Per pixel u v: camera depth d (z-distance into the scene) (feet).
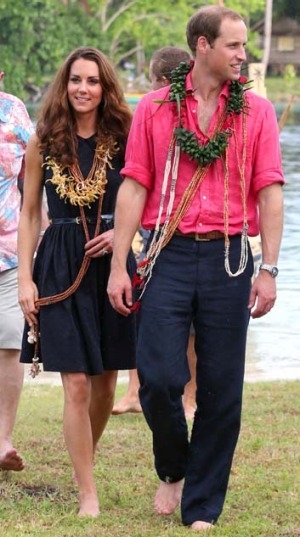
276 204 21.01
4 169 25.72
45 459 26.48
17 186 26.21
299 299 53.78
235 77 20.70
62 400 33.78
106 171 23.15
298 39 297.94
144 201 21.45
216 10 20.63
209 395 21.39
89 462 22.80
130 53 240.73
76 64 22.90
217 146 20.61
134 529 21.49
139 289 21.45
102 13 231.91
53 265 22.90
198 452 21.61
